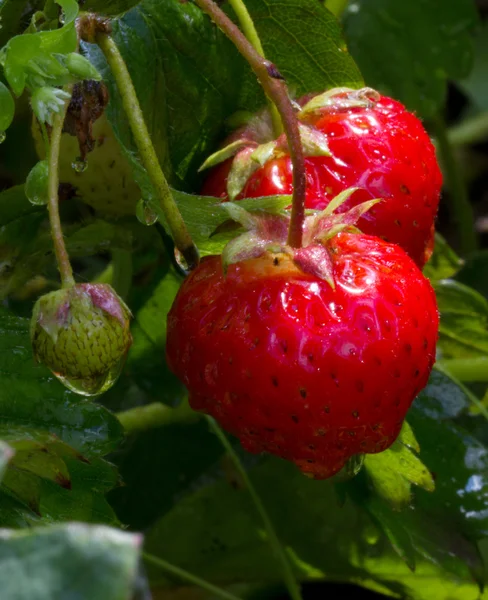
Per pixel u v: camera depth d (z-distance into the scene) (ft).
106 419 0.97
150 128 1.01
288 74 1.04
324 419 0.93
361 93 1.00
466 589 1.17
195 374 0.95
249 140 1.00
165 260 1.10
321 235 0.94
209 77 1.02
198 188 1.03
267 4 1.02
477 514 1.10
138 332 1.12
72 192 1.04
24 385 0.97
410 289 0.94
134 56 1.00
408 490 1.02
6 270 1.05
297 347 0.92
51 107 0.89
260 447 0.96
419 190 1.00
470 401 1.14
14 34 0.98
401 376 0.94
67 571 0.76
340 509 1.19
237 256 0.93
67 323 0.89
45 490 0.96
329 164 0.98
